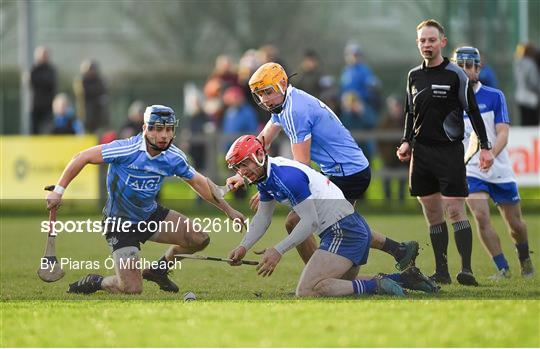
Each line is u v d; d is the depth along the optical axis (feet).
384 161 201.26
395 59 385.50
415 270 102.47
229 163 96.22
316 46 396.78
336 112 208.33
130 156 100.42
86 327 82.53
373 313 86.79
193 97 219.82
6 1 372.38
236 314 87.35
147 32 396.16
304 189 96.07
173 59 394.93
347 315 85.97
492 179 116.26
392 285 99.04
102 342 77.15
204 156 204.13
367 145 201.36
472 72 113.29
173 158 101.04
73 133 213.25
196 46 401.49
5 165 203.72
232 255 100.12
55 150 202.80
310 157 105.40
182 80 390.63
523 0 265.13
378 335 77.97
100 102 236.22
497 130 114.42
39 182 203.00
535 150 189.67
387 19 392.47
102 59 387.96
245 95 209.97
